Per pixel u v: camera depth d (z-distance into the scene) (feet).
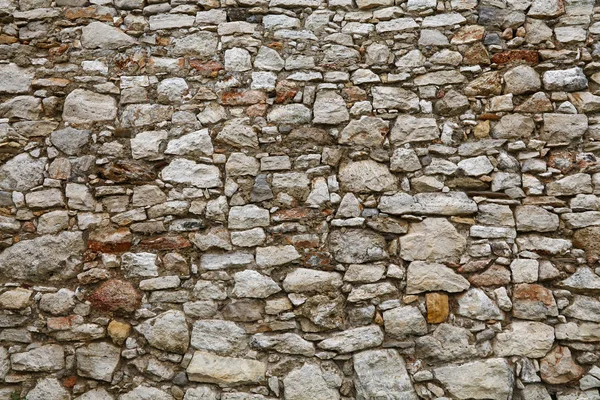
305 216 10.73
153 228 10.77
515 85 11.09
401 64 11.31
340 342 10.24
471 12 11.46
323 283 10.46
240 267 10.59
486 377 10.00
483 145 10.91
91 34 11.62
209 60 11.45
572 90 11.04
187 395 10.14
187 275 10.58
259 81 11.30
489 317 10.27
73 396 10.24
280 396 10.11
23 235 10.82
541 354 10.11
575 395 9.97
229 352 10.29
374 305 10.38
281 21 11.58
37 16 11.66
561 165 10.76
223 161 11.00
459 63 11.27
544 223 10.55
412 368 10.13
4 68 11.48
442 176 10.83
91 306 10.53
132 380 10.25
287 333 10.34
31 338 10.46
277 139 11.05
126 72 11.46
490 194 10.71
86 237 10.78
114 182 10.96
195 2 11.65
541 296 10.31
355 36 11.48
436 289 10.39
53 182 10.99
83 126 11.23
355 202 10.75
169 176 10.97
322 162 10.93
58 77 11.45
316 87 11.25
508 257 10.48
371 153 10.95
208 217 10.77
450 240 10.55
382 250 10.56
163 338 10.35
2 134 11.19
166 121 11.21
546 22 11.37
